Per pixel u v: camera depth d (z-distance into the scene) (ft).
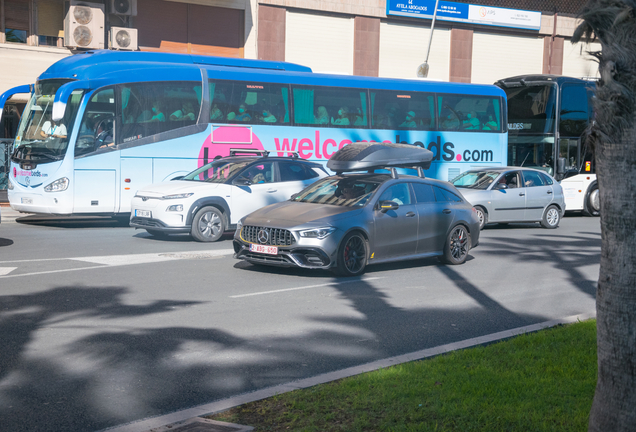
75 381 17.35
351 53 100.53
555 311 26.86
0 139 70.90
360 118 63.52
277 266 36.52
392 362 18.71
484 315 25.95
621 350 11.28
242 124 58.29
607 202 11.27
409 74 105.70
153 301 27.17
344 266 33.24
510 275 35.27
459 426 13.71
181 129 56.03
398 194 36.45
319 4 96.32
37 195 53.21
